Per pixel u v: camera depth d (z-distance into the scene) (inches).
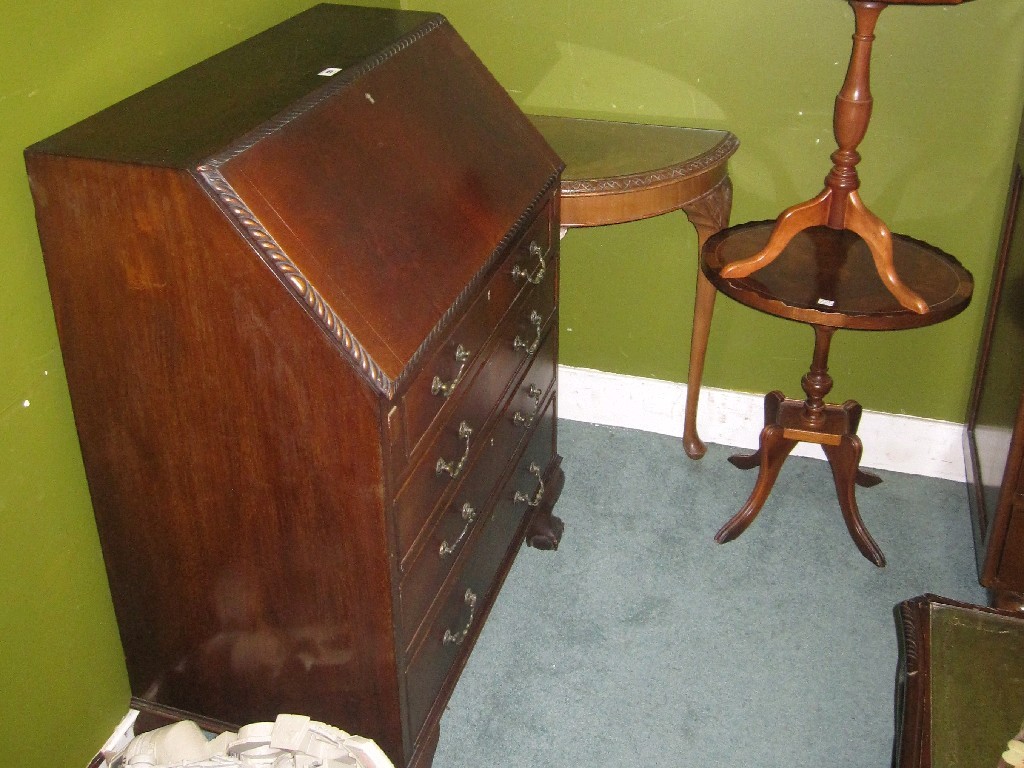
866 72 78.4
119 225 54.6
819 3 93.6
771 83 98.3
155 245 54.5
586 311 115.0
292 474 59.8
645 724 83.0
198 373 58.1
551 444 98.3
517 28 103.0
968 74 92.7
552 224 84.4
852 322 79.8
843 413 98.0
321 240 55.9
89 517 70.4
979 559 93.8
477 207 69.4
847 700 85.3
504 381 78.3
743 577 98.2
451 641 75.0
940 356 106.0
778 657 89.4
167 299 56.0
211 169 52.2
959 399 108.1
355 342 54.4
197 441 60.8
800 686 86.6
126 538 67.1
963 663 58.2
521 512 90.4
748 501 102.0
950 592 96.1
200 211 52.6
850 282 85.0
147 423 61.2
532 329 82.8
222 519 63.5
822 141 99.4
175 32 70.7
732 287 84.7
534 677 87.1
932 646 59.1
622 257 110.4
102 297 57.4
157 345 57.9
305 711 70.6
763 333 110.3
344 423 56.5
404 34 75.0
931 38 92.0
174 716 74.7
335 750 62.7
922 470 112.3
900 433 111.0
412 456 61.3
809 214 83.0
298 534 62.1
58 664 69.8
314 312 53.4
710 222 98.4
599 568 99.1
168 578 67.8
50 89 60.2
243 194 53.0
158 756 66.5
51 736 70.3
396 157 64.9
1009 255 92.2
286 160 56.7
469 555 77.0
